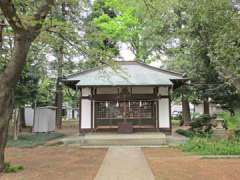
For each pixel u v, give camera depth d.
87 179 8.83
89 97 22.55
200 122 22.50
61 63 26.83
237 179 8.73
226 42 14.96
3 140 9.71
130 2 13.62
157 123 22.28
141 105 22.55
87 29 12.58
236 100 23.19
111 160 12.49
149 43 29.27
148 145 17.98
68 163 11.77
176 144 17.78
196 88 24.55
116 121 22.45
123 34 30.83
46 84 28.73
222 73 17.20
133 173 9.68
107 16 29.72
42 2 9.77
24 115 30.58
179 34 19.69
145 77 21.98
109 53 12.52
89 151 15.62
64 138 20.28
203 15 15.70
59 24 11.12
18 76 9.50
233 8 15.16
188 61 23.58
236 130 17.84
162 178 8.90
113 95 22.30
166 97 22.70
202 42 17.94
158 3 12.70
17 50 9.34
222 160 12.29
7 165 10.05
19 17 9.14
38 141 18.88
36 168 10.66
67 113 70.31
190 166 10.87
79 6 13.55
